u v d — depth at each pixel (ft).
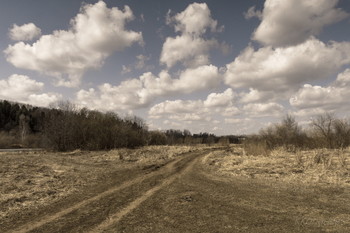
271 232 22.66
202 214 27.40
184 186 40.68
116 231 23.21
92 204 31.48
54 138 113.80
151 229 23.58
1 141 159.63
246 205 30.37
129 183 43.65
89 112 134.41
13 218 26.71
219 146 164.45
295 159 63.16
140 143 148.66
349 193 34.47
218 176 49.34
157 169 59.31
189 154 98.22
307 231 22.77
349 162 57.00
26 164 60.75
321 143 102.32
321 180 41.55
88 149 114.11
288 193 35.29
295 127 115.96
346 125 103.40
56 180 44.57
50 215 27.61
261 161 63.93
